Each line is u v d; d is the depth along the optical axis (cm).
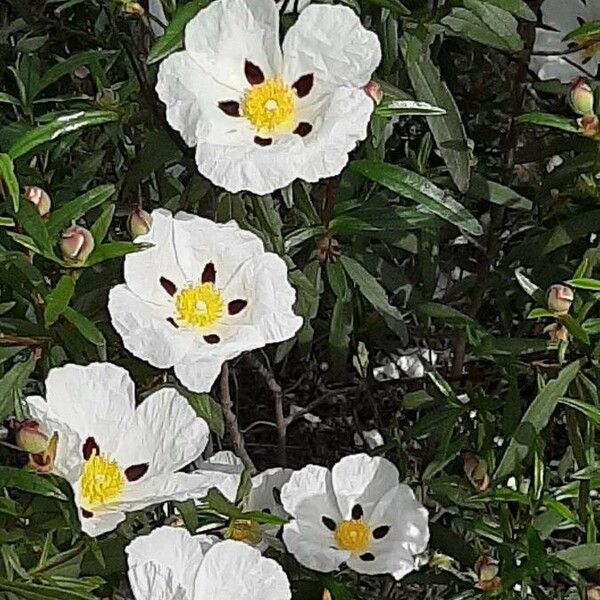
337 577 65
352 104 53
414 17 59
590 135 58
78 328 52
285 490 61
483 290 70
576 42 63
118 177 69
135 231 54
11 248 56
